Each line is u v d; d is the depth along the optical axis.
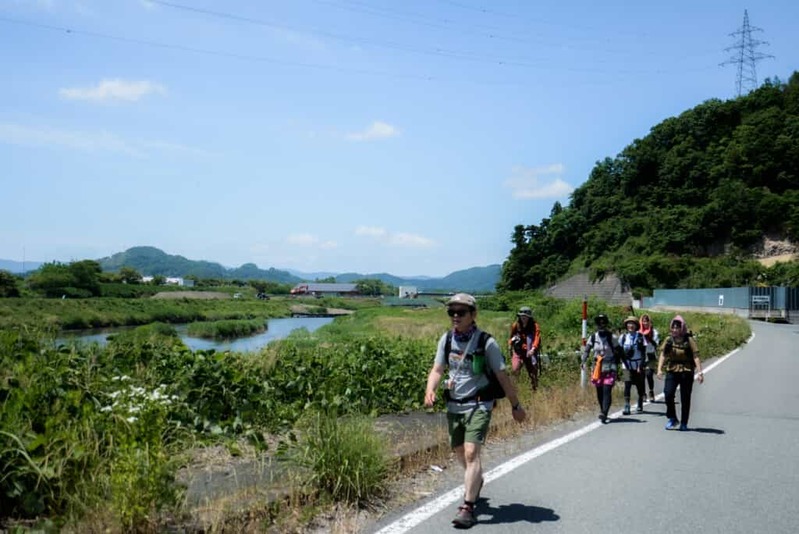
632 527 4.74
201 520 4.27
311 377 9.08
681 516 5.00
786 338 30.00
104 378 6.70
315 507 4.85
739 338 27.14
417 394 9.64
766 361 19.19
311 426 6.27
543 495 5.53
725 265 91.31
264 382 8.25
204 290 135.25
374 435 5.91
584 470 6.39
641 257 101.19
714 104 125.62
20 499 4.24
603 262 107.44
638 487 5.79
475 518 4.78
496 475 6.16
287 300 140.00
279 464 5.78
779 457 7.09
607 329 9.55
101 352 8.12
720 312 59.78
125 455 4.25
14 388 5.29
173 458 5.29
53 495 4.32
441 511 5.05
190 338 49.28
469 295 5.13
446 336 5.20
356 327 43.41
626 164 128.62
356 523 4.69
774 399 11.72
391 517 4.92
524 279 126.81
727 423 9.25
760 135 110.44
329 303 140.88
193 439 6.19
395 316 58.06
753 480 6.09
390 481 5.74
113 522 3.92
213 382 7.48
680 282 92.50
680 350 8.76
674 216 107.50
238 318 89.31
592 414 10.02
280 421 7.54
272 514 4.61
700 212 103.25
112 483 4.16
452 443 5.12
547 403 9.73
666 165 119.75
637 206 119.75
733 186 103.69
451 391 5.05
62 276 93.56
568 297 108.50
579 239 122.25
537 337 10.99
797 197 98.94
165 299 93.62
